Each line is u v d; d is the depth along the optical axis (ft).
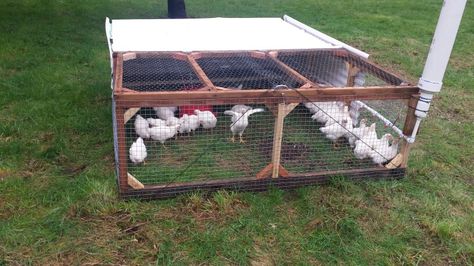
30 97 16.35
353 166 12.54
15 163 12.28
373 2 39.99
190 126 13.29
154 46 14.46
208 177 11.66
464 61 24.45
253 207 10.83
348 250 9.59
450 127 16.02
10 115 14.88
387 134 12.58
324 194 11.49
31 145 13.20
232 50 14.40
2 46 22.04
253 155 12.83
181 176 11.61
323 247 9.65
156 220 10.23
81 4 32.04
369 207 11.07
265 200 11.14
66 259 9.04
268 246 9.63
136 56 13.55
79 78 18.69
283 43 15.65
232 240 9.73
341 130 12.97
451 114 17.21
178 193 11.07
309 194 11.43
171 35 16.19
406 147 12.19
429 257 9.60
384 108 14.46
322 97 11.03
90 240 9.55
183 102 10.24
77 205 10.51
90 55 21.65
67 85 17.62
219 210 10.67
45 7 30.68
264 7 35.24
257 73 14.08
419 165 13.15
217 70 14.53
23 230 9.68
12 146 12.92
